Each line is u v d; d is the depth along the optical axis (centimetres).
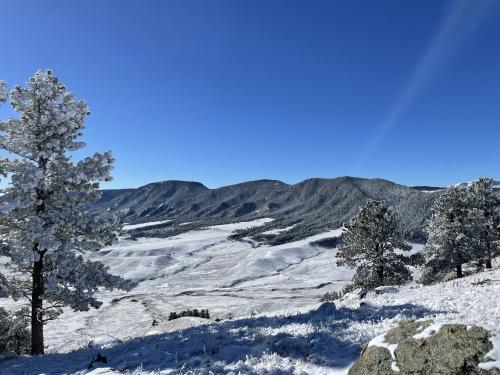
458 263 4831
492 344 612
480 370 595
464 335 641
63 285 1958
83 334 8900
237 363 972
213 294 15850
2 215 1914
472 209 4869
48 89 1997
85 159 1988
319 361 936
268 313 2352
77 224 1914
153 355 1205
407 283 4425
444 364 629
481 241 5084
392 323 1224
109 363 1227
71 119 2066
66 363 1379
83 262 1973
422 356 663
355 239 4497
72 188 2012
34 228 1784
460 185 5050
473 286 2114
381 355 723
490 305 1352
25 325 2067
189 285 19375
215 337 1330
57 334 8925
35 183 1809
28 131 1975
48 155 1938
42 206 1986
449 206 4894
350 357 946
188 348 1216
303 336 1145
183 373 956
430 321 725
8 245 1812
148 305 13375
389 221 4419
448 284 2562
